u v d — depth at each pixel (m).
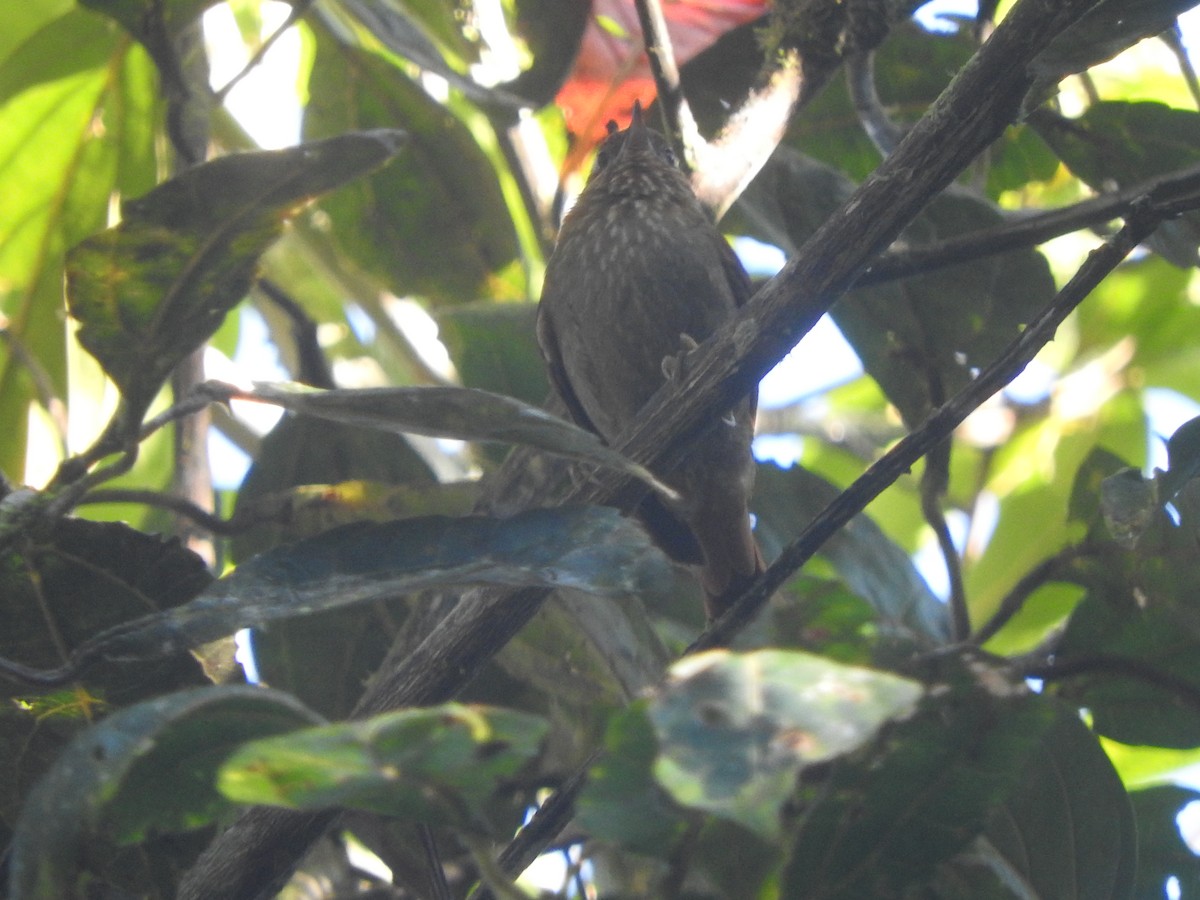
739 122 6.61
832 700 2.91
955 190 7.27
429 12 7.94
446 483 6.59
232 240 4.20
